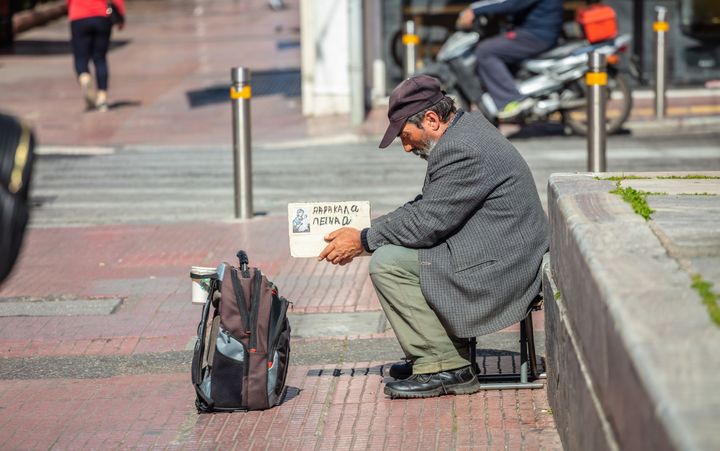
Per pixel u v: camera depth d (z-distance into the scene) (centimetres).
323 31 3161
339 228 998
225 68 4222
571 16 3309
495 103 2600
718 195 855
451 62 2638
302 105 3334
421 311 979
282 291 1438
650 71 3366
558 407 877
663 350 502
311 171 2389
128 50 4844
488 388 1009
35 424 974
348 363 1131
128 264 1619
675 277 614
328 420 953
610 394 587
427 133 979
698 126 2788
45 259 1659
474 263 955
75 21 3341
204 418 973
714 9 3362
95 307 1392
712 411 436
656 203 825
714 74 3397
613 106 3138
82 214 2008
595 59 1834
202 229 1848
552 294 894
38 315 1361
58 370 1148
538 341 1185
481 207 964
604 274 627
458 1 3359
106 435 941
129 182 2327
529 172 980
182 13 6456
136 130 3048
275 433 927
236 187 1919
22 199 644
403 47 3331
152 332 1280
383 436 907
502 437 888
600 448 625
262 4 6800
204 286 983
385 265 972
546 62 2595
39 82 3988
